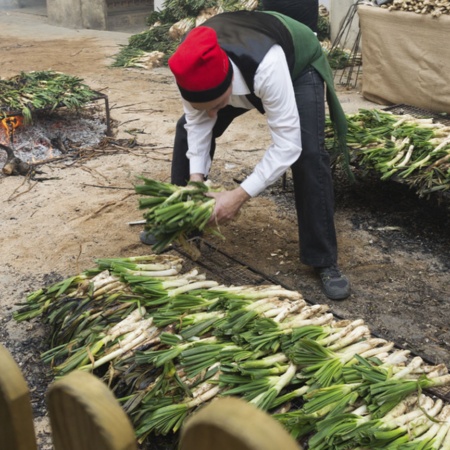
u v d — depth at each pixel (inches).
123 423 35.0
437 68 261.7
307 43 129.3
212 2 422.0
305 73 131.6
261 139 245.6
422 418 89.0
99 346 104.4
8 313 140.6
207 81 109.7
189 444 32.2
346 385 92.1
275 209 188.5
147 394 93.4
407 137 176.7
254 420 30.2
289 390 96.0
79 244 170.4
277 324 104.5
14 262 161.8
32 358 125.3
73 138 249.0
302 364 96.0
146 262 128.4
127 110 284.7
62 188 204.7
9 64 394.6
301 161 135.5
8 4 618.8
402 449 82.7
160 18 438.9
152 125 264.2
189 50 108.7
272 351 100.0
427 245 168.4
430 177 161.0
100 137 251.3
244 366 94.3
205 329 104.5
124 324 107.9
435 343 131.6
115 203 193.5
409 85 276.2
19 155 232.2
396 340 132.5
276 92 117.7
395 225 178.2
